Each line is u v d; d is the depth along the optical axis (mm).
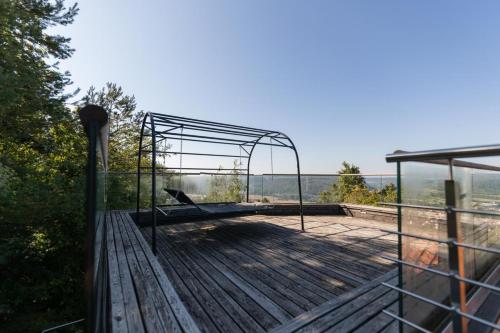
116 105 11703
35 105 6297
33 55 6684
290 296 2201
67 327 4918
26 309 5328
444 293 1128
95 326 1013
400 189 928
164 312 1414
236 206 5070
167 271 2764
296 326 1638
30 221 5383
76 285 5906
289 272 2736
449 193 828
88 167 871
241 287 2375
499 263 1676
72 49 7484
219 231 4637
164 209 4660
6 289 5109
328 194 7094
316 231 4609
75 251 6016
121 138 11922
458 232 930
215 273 2709
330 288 2361
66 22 7320
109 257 2416
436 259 1059
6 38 5676
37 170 5809
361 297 2016
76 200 5746
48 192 5371
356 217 5965
